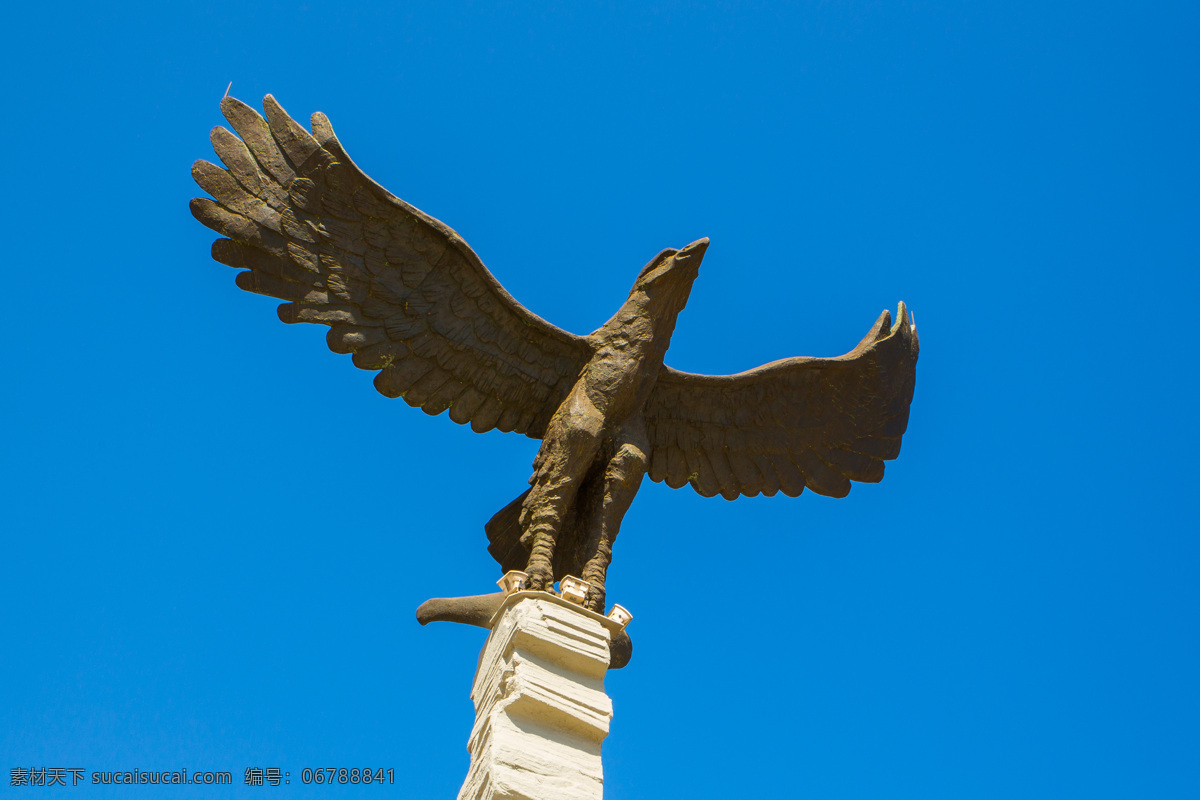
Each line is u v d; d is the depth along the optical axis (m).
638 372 21.09
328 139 20.77
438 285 21.38
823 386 24.42
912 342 25.53
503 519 21.92
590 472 21.22
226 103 20.80
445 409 21.66
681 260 21.14
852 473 24.98
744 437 24.08
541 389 21.73
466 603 20.88
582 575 20.30
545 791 17.62
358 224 20.98
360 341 20.88
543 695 18.41
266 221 20.39
